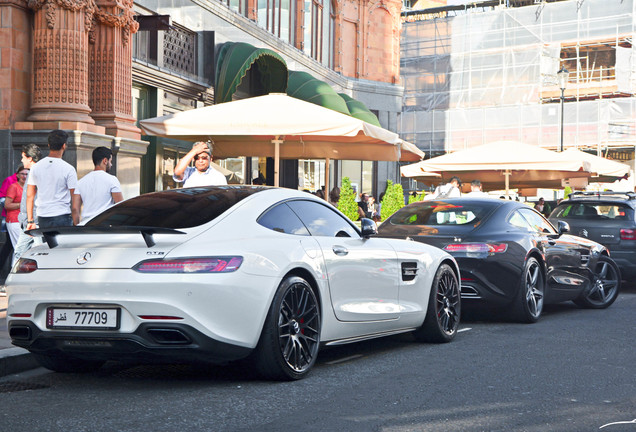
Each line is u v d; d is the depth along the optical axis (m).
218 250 5.04
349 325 6.11
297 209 5.95
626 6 50.12
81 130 11.77
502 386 5.37
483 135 53.78
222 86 18.34
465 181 19.94
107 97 13.17
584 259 10.37
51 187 8.00
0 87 11.59
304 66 27.34
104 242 5.12
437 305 7.37
